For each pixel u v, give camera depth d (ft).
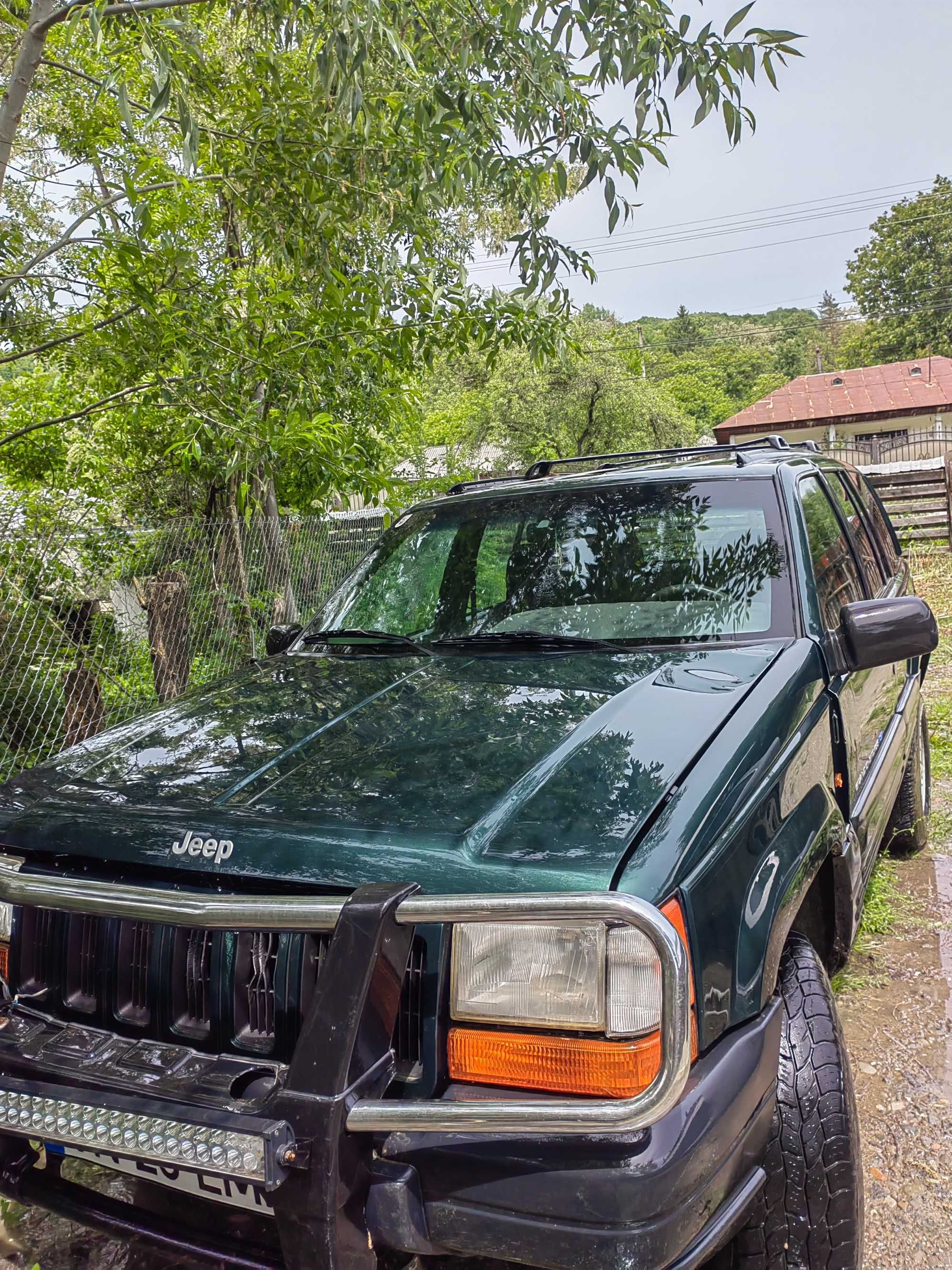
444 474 41.45
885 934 12.42
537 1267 4.70
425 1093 4.98
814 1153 5.85
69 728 17.25
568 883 4.97
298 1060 4.78
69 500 20.90
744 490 9.82
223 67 17.52
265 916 5.01
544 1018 4.78
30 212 20.77
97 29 10.82
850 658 8.40
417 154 15.88
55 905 5.69
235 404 17.37
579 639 8.86
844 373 119.44
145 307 15.76
